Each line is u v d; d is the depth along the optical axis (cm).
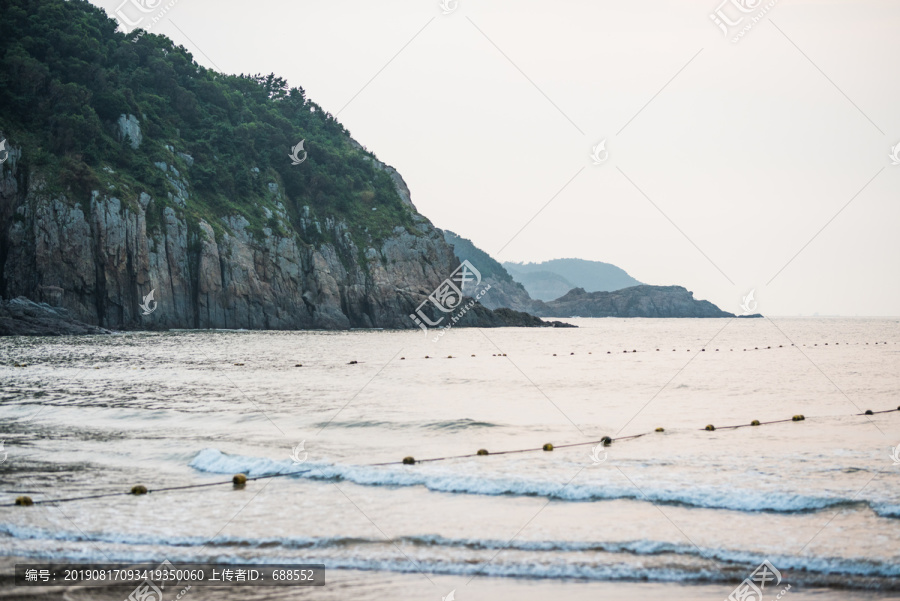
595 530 1603
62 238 10025
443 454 2372
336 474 2059
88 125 10919
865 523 1638
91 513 1711
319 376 5006
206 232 11544
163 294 10850
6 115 10638
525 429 2850
